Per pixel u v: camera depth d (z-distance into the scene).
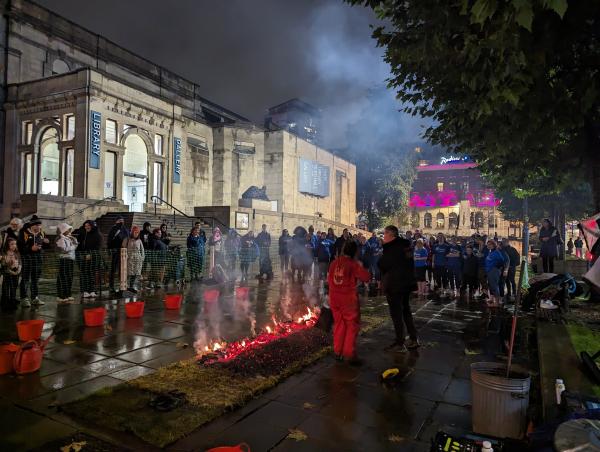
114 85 23.66
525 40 4.15
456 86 6.12
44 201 18.31
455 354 6.46
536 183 9.44
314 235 15.46
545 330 6.89
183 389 4.64
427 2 5.00
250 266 17.55
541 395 4.40
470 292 12.53
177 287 12.73
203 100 40.78
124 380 5.02
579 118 5.40
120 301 10.11
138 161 27.39
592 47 5.36
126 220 19.55
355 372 5.55
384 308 9.95
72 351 6.12
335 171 42.31
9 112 24.83
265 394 4.75
